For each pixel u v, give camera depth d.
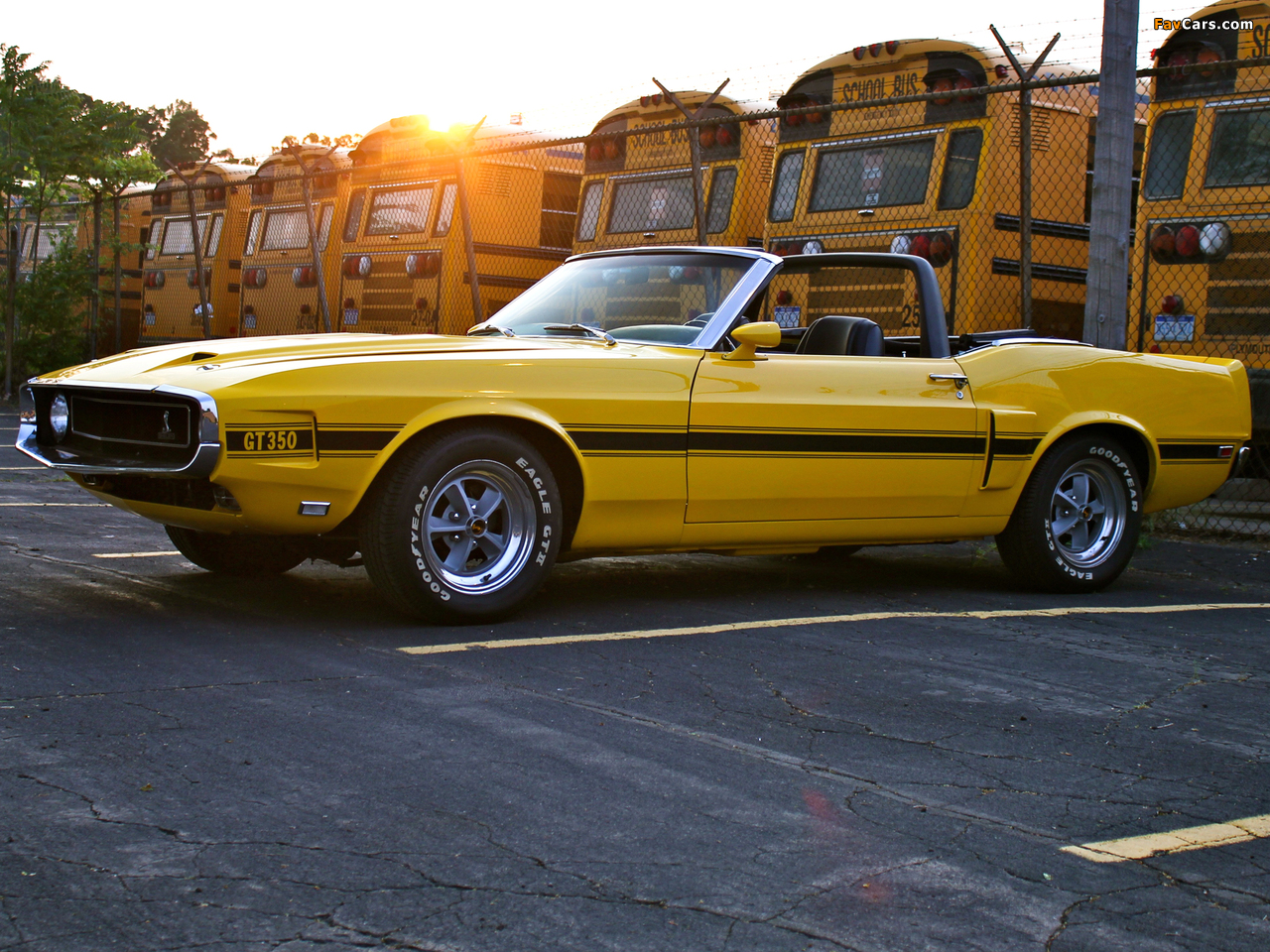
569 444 4.62
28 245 22.94
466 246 12.50
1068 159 10.41
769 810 2.83
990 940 2.24
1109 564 6.07
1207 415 6.34
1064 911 2.37
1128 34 7.92
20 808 2.65
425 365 4.37
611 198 12.50
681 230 11.84
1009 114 9.80
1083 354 6.00
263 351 4.52
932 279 5.73
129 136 19.61
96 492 4.79
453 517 4.53
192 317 19.25
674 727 3.44
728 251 5.42
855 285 5.96
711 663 4.19
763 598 5.54
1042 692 4.00
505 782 2.93
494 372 4.48
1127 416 6.07
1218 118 9.08
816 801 2.90
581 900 2.33
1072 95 10.41
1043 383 5.82
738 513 5.07
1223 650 4.77
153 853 2.46
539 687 3.79
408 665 3.97
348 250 15.05
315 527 4.29
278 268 16.84
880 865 2.55
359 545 4.47
